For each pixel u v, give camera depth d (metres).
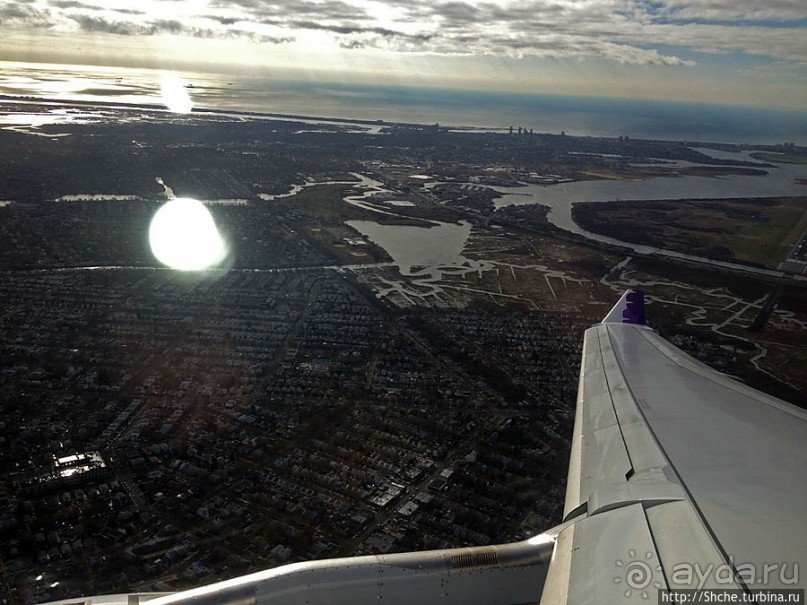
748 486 11.32
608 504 11.12
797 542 9.41
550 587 9.27
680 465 12.17
